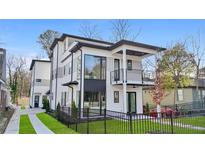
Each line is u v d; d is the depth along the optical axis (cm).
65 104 1866
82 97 1430
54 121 1393
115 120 1348
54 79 2302
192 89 2222
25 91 4675
